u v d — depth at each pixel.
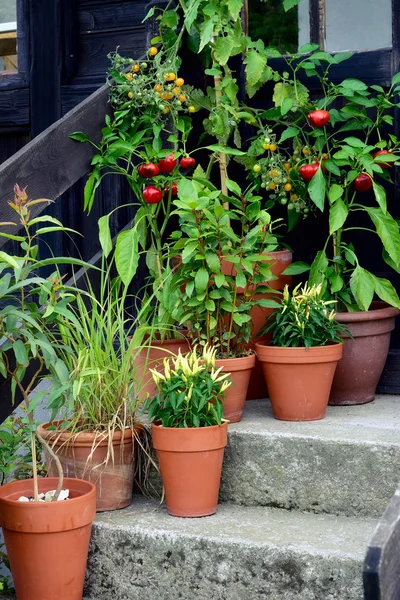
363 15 4.01
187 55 4.09
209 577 2.88
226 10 3.78
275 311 3.71
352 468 3.09
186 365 3.07
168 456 3.05
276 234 3.94
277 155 3.79
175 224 4.02
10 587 3.19
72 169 3.52
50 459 3.19
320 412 3.43
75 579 2.88
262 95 4.24
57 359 2.88
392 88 3.90
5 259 2.66
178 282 3.45
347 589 2.69
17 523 2.79
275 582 2.79
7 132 4.91
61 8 4.73
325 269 3.70
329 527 2.98
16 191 2.88
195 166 4.16
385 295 3.64
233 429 3.28
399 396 3.91
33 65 4.79
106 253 3.44
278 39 4.18
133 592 2.99
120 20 4.66
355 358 3.63
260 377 3.85
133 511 3.19
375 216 3.63
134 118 3.68
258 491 3.22
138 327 3.43
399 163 3.53
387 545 1.73
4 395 3.28
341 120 3.79
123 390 3.19
